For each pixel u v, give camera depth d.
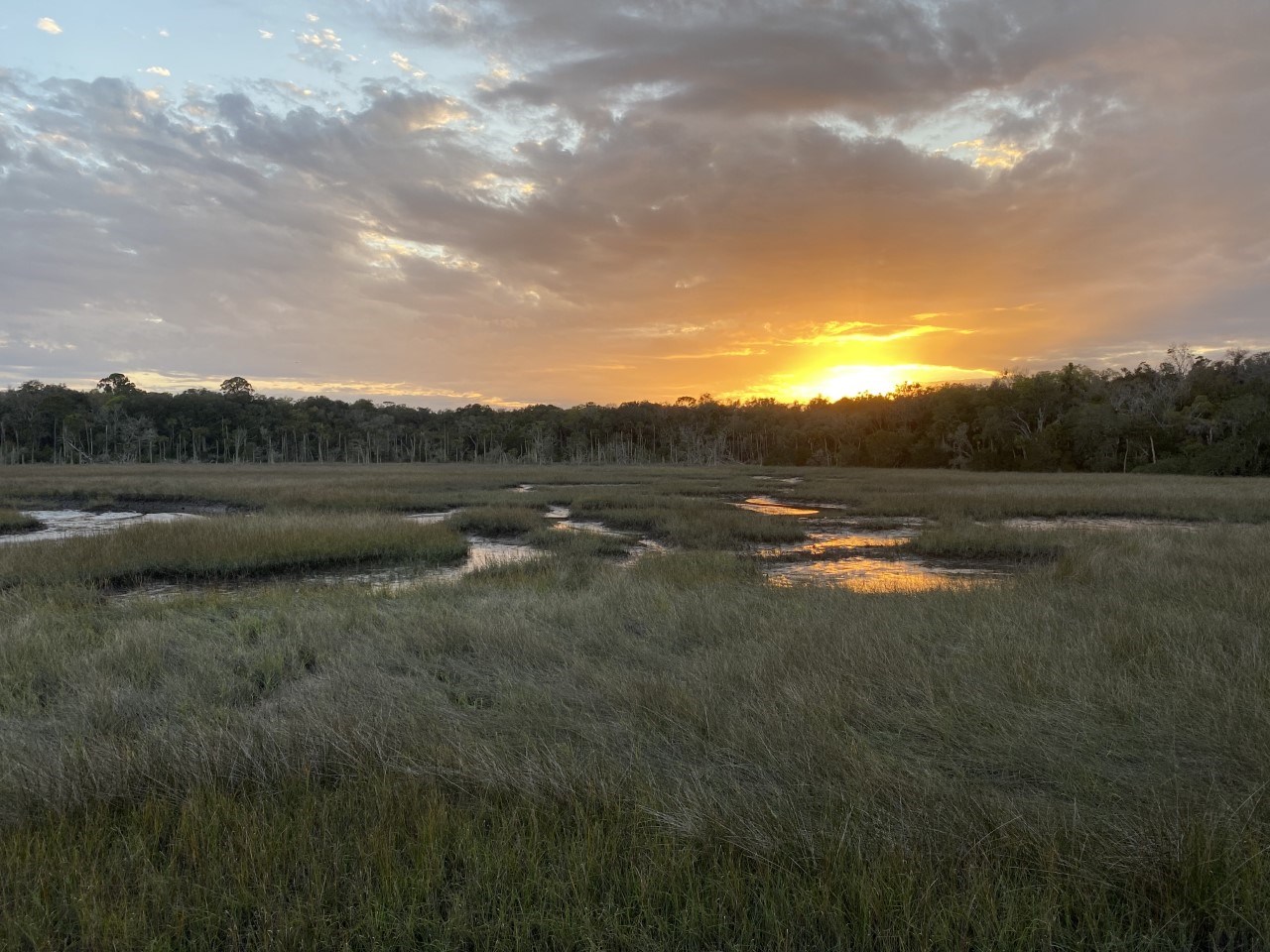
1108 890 2.84
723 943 2.62
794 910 2.75
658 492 32.25
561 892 2.84
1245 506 22.80
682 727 4.54
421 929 2.73
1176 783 3.58
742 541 17.55
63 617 8.10
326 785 3.92
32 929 2.62
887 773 3.73
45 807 3.56
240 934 2.73
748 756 4.10
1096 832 3.19
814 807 3.52
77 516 23.92
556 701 5.13
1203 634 6.30
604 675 5.63
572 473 50.56
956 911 2.66
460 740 4.29
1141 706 4.67
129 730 4.73
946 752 4.23
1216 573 9.69
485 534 19.23
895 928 2.64
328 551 14.55
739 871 2.98
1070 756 4.03
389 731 4.41
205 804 3.55
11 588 11.08
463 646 7.00
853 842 3.12
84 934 2.63
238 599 9.55
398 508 25.06
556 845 3.19
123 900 2.79
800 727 4.38
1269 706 4.45
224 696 5.43
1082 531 16.95
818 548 16.50
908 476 46.25
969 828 3.19
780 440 100.19
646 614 8.00
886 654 5.89
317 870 2.94
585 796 3.60
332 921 2.71
